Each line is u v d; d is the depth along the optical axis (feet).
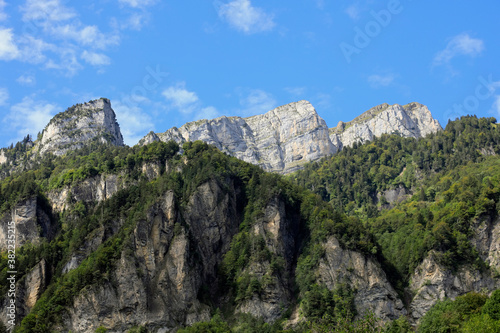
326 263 611.88
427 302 595.88
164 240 595.88
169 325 547.90
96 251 587.27
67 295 550.77
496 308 505.66
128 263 566.36
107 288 553.23
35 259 602.85
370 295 590.55
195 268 589.32
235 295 589.73
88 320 540.93
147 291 561.43
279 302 578.25
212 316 564.71
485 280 613.93
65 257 602.85
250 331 536.01
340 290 587.27
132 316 546.67
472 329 490.08
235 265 612.70
